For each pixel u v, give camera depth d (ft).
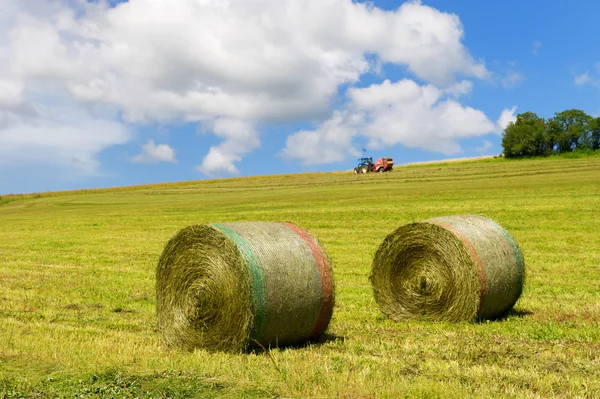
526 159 307.37
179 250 31.63
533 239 72.33
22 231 108.17
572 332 31.63
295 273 29.63
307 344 30.60
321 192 164.45
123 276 56.65
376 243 75.61
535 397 20.99
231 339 29.09
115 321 36.65
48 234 101.19
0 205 202.59
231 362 26.32
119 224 112.37
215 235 30.01
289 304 29.22
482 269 35.40
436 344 29.53
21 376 24.03
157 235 93.86
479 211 98.94
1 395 21.65
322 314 30.60
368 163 251.60
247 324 28.45
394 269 38.34
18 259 69.87
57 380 23.47
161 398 21.43
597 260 57.82
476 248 35.83
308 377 23.25
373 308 40.37
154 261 67.05
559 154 313.32
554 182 144.46
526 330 32.71
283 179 245.45
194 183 275.39
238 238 29.48
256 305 28.43
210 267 30.17
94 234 98.12
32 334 31.99
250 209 128.26
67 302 43.60
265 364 25.75
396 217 98.78
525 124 323.78
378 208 111.96
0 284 52.01
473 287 35.29
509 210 98.07
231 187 219.20
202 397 21.44
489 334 31.99
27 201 214.07
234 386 22.52
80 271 59.98
